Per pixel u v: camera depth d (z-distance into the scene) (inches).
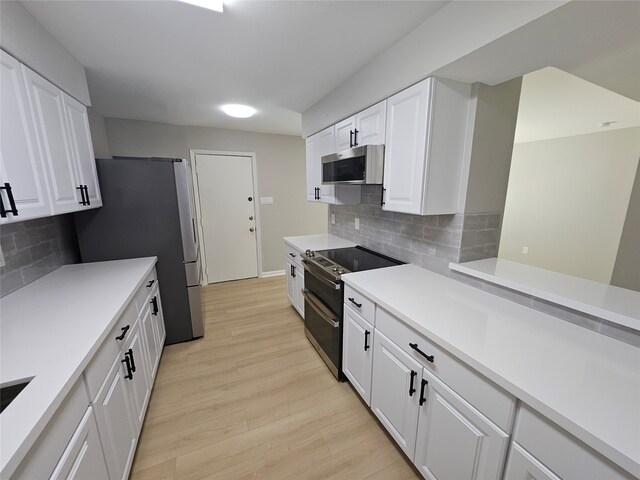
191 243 94.4
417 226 76.2
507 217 197.8
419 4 48.4
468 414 37.9
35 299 55.1
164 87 87.4
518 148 187.5
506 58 47.3
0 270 56.8
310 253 91.7
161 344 88.0
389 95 66.2
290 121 132.6
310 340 97.5
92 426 37.8
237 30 56.6
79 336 40.9
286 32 57.4
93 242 83.3
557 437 27.9
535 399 28.7
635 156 139.2
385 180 69.8
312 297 89.7
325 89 90.4
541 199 177.6
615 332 40.3
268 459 55.7
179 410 68.1
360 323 63.9
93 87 86.4
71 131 65.0
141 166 85.0
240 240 163.6
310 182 117.9
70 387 31.8
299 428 63.0
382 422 59.1
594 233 155.8
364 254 92.4
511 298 53.7
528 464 30.8
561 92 90.4
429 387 44.9
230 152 150.9
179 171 89.2
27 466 25.8
